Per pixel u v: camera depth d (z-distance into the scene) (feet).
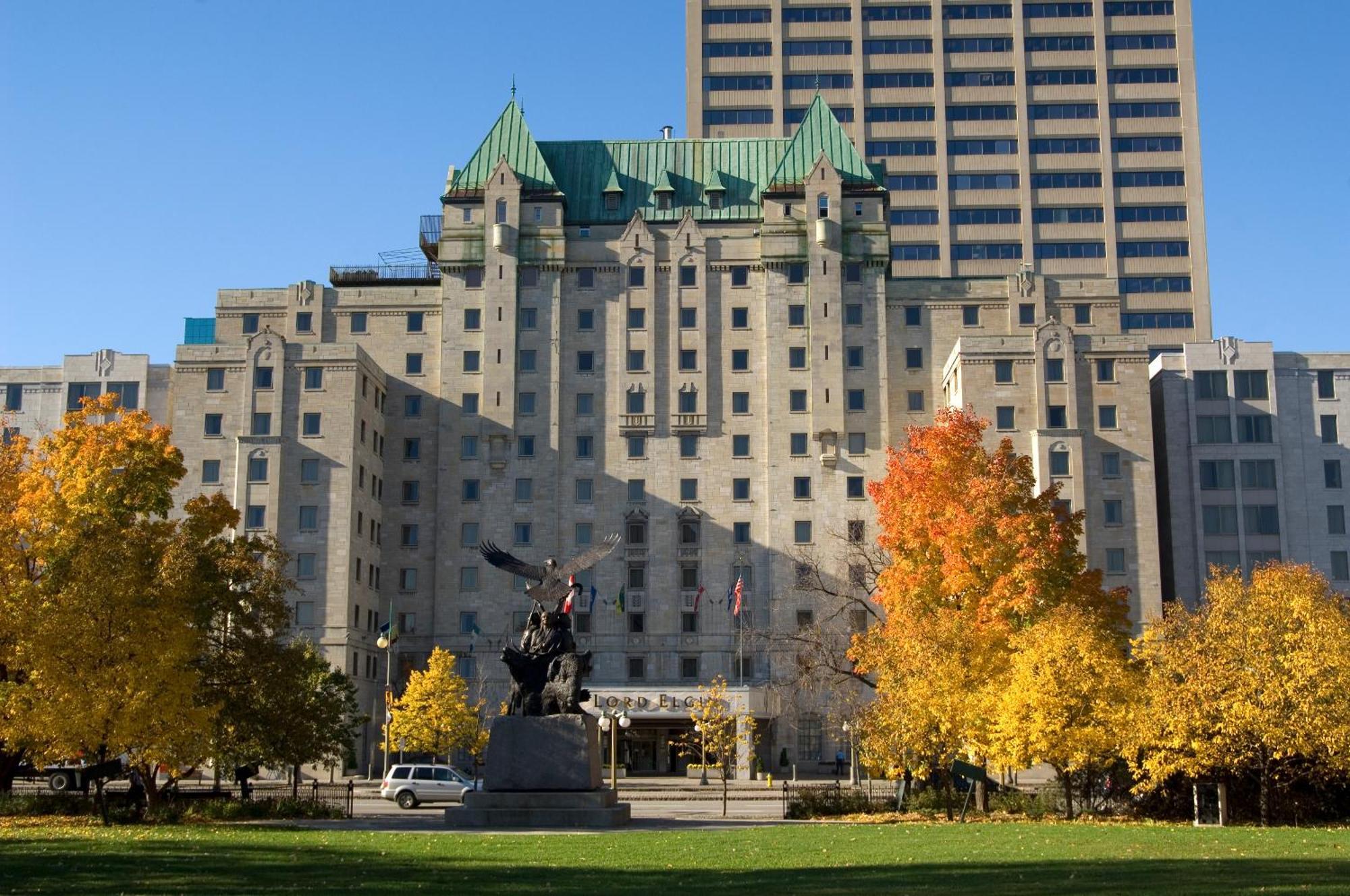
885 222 385.50
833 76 548.72
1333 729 157.17
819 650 297.33
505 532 375.04
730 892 89.51
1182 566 369.09
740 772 327.47
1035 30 547.90
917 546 228.43
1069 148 539.29
